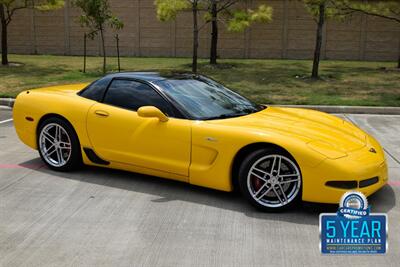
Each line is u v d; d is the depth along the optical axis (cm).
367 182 428
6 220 433
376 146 486
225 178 464
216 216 442
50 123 573
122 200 484
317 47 1611
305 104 1150
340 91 1359
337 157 423
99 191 510
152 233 404
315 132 464
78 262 352
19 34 2752
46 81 1517
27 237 396
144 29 2650
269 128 459
